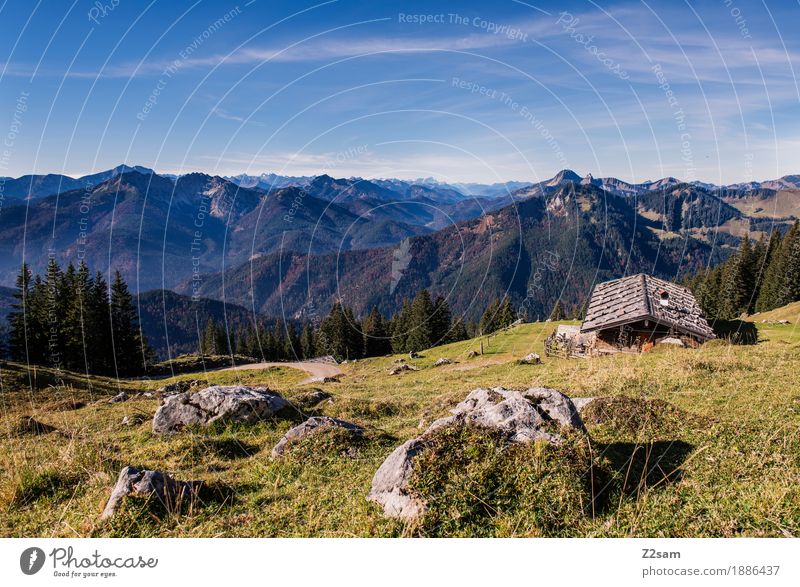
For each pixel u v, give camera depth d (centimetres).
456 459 802
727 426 1017
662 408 1152
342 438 1222
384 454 1149
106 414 2439
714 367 1712
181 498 890
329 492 930
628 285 4638
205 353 9125
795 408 1105
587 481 770
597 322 3884
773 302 8006
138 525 822
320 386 3544
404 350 9631
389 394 2534
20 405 3170
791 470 786
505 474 766
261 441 1452
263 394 1772
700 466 846
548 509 712
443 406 1744
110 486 1021
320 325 9725
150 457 1316
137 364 7144
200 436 1487
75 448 1324
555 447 811
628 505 739
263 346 10075
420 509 735
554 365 2844
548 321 7025
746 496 732
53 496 1029
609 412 1153
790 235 8119
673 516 709
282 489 982
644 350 3472
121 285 7000
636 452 941
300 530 778
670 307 3884
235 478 1098
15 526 898
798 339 3434
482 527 702
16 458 1257
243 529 805
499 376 2725
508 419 921
